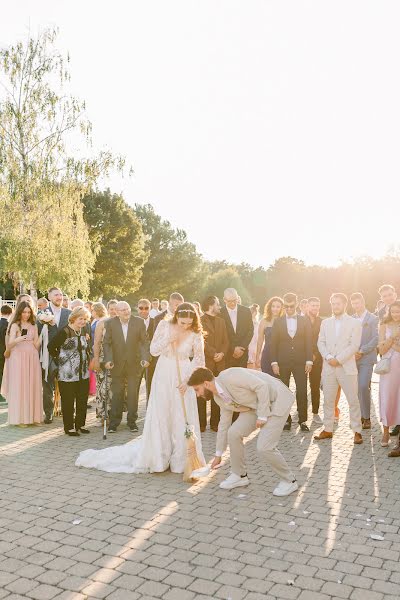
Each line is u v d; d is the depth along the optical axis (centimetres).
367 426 851
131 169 2480
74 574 384
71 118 2425
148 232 7331
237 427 564
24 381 844
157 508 511
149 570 390
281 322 838
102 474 615
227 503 525
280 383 560
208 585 370
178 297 856
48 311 873
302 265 9938
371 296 7494
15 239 2328
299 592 362
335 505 520
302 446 741
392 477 607
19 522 475
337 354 761
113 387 813
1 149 2338
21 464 650
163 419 624
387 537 448
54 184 2427
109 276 4922
